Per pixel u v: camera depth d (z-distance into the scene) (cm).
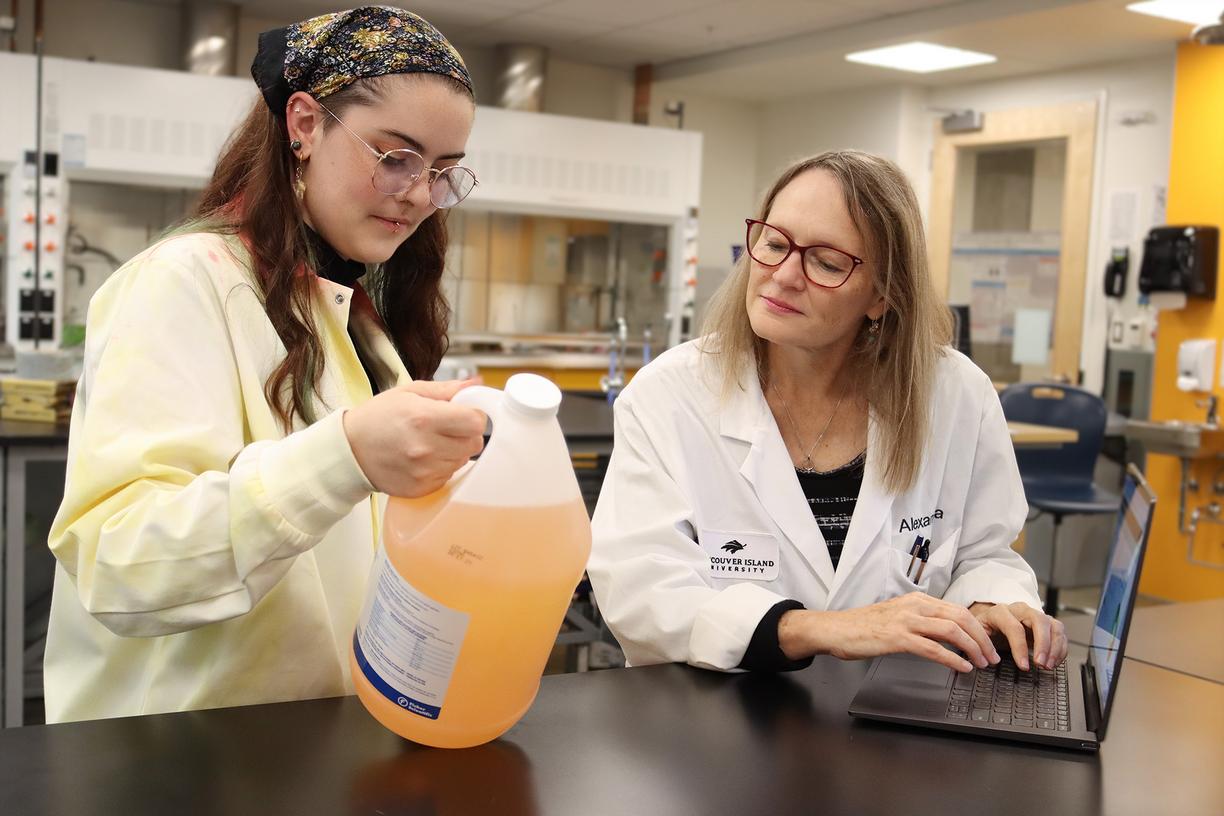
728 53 695
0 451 291
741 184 845
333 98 107
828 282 142
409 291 139
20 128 510
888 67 671
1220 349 529
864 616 125
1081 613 511
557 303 670
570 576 91
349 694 116
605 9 603
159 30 643
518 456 88
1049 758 107
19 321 518
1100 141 629
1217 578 534
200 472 100
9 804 83
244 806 85
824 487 156
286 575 109
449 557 87
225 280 107
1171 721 121
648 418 155
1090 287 636
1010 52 609
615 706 114
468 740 95
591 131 654
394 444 86
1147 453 564
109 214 540
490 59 728
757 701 119
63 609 115
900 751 106
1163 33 547
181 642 110
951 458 163
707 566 147
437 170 111
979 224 701
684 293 698
